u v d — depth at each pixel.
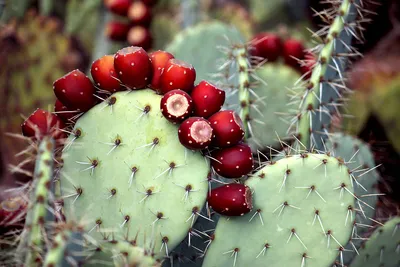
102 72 1.87
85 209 1.88
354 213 1.88
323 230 1.88
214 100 1.83
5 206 1.91
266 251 1.88
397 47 2.97
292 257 1.88
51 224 1.71
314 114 2.04
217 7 3.38
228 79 2.22
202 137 1.80
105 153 1.87
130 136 1.86
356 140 2.18
